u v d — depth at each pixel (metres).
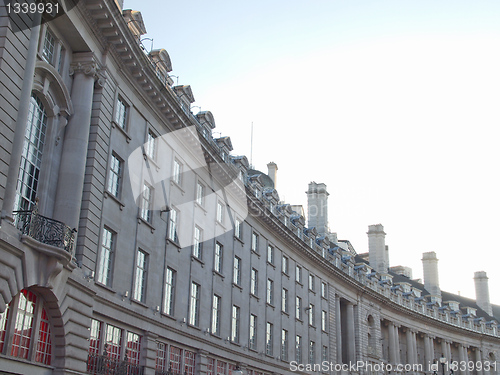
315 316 49.91
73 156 22.56
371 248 74.19
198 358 32.03
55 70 21.92
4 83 18.02
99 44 24.81
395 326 67.25
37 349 20.06
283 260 46.00
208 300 33.78
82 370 21.91
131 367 25.56
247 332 38.41
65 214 21.81
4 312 18.38
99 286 23.78
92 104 24.64
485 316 91.44
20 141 18.50
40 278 19.17
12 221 18.05
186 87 34.56
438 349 77.62
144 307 27.17
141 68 27.27
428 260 87.19
